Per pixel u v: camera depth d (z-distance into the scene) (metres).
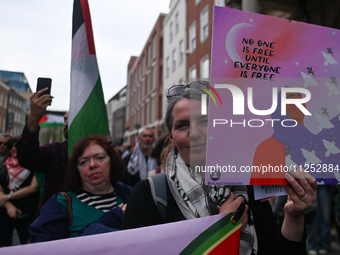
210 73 0.91
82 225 1.56
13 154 3.04
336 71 0.99
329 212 3.63
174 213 1.03
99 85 2.08
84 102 2.01
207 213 1.00
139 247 0.91
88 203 1.65
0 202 2.84
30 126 1.92
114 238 0.91
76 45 2.02
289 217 1.02
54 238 1.46
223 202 1.02
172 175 1.05
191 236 0.94
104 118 2.07
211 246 0.94
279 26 0.96
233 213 0.98
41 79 1.87
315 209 3.53
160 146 3.07
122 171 1.86
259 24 0.94
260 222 1.12
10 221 2.96
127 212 1.06
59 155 2.19
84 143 1.73
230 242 0.96
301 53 0.97
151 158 3.83
